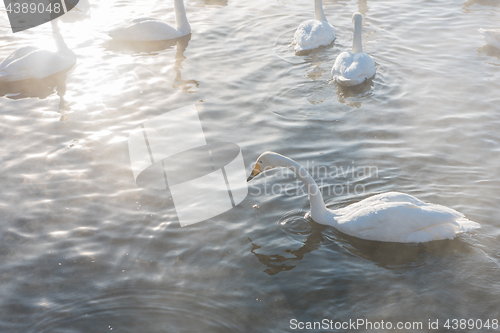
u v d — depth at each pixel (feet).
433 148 35.37
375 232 26.73
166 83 46.44
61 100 44.39
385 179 32.12
